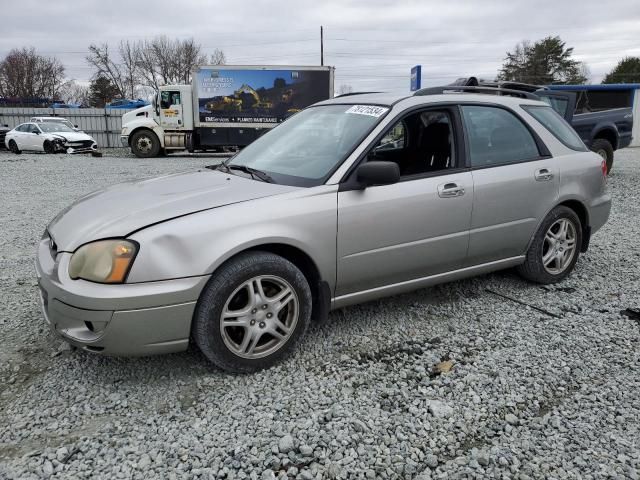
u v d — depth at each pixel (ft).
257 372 10.02
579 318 12.49
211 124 69.72
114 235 8.97
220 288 9.25
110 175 44.14
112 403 9.07
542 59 215.51
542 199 13.60
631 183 36.40
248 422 8.53
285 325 10.19
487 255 13.00
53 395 9.32
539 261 14.10
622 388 9.54
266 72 68.95
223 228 9.30
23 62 214.07
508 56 223.30
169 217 9.25
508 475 7.39
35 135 74.43
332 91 70.38
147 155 70.18
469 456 7.79
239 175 11.68
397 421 8.58
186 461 7.63
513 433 8.32
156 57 225.56
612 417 8.70
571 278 15.31
